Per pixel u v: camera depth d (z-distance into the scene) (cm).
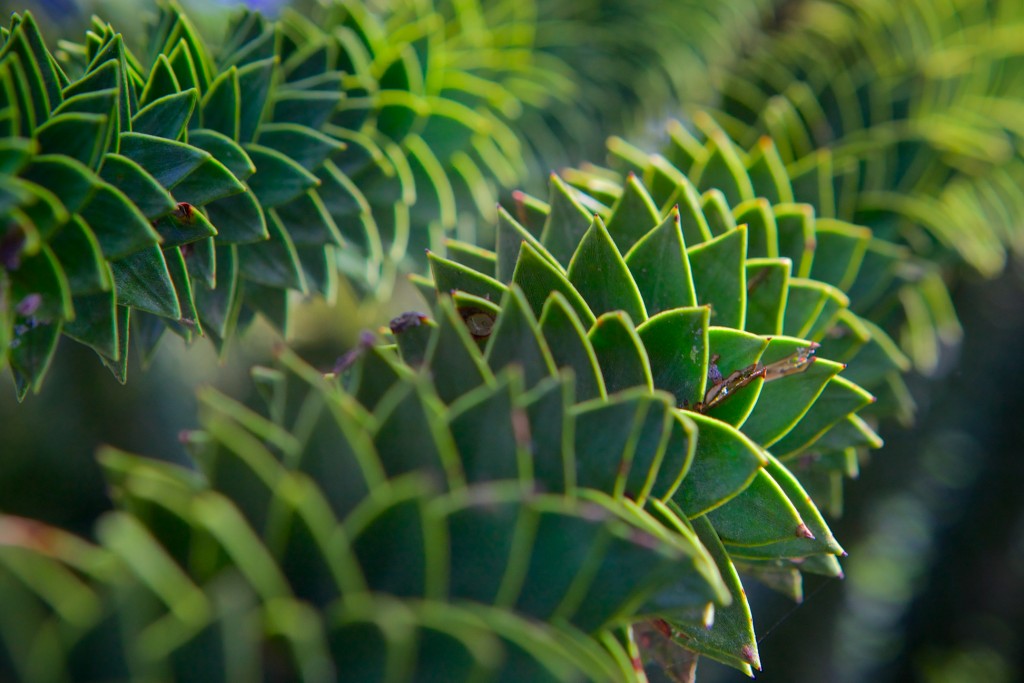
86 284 39
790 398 44
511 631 37
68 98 41
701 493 42
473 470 40
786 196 52
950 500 114
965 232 58
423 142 54
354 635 37
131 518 38
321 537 38
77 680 36
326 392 39
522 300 41
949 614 118
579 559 38
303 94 49
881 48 63
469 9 58
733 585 42
